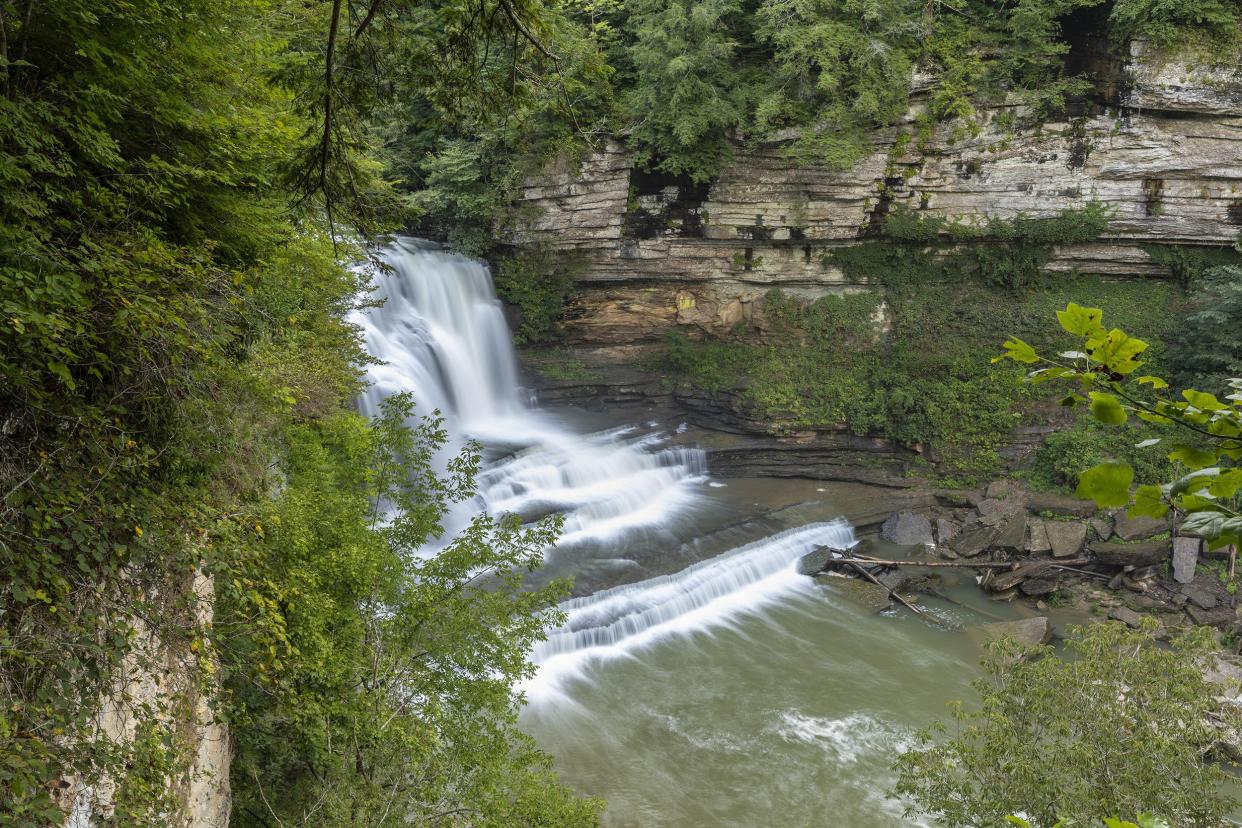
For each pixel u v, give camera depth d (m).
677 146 35.31
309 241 16.06
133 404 9.47
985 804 14.06
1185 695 14.20
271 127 12.22
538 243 38.16
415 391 33.03
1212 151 34.38
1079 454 33.62
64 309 8.11
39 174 8.92
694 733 21.77
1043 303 37.78
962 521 33.56
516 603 15.05
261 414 13.58
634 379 40.75
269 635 11.64
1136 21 33.25
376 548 14.30
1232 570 29.36
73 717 7.66
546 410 39.34
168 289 9.27
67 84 9.04
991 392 36.50
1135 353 2.85
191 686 10.49
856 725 22.30
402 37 7.96
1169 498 2.75
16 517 7.63
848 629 26.98
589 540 29.92
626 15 36.97
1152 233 36.16
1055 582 29.62
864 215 37.38
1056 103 34.53
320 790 12.57
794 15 33.75
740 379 39.56
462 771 13.81
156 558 9.34
